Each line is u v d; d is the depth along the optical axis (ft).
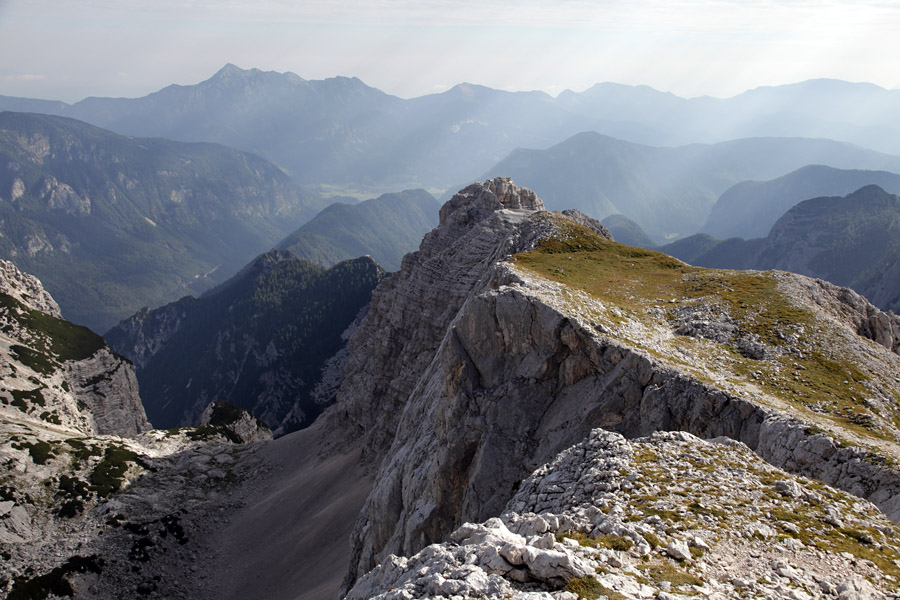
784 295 212.23
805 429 124.77
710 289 226.99
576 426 162.50
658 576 63.98
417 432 231.91
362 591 83.87
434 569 67.72
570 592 57.82
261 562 383.86
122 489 440.04
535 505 97.76
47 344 627.87
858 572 69.56
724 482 91.30
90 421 610.24
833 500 89.30
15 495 402.31
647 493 86.99
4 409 509.76
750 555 71.56
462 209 474.08
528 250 301.02
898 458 112.37
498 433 173.47
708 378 154.20
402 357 442.50
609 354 165.68
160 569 384.88
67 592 354.54
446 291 418.72
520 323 185.37
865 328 220.84
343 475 436.76
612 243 307.58
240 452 533.14
